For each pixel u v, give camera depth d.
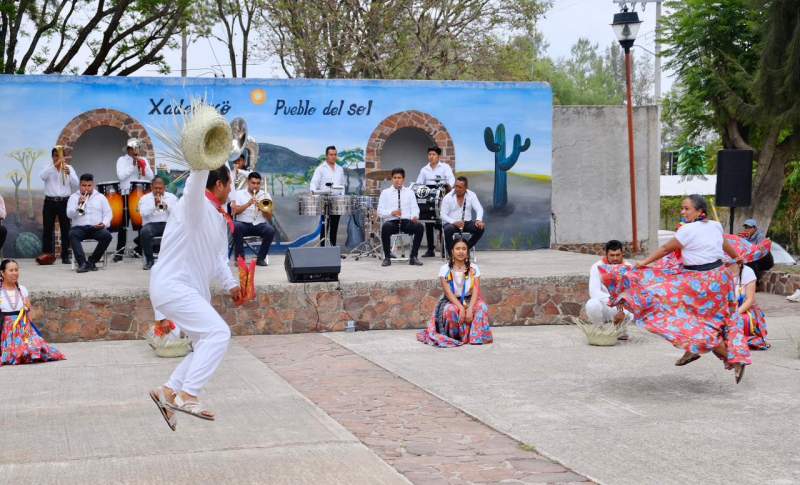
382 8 25.88
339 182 14.65
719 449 5.90
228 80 15.27
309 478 5.34
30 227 14.62
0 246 12.91
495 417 6.80
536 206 16.56
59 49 25.03
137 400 7.36
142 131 14.99
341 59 25.75
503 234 16.44
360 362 9.05
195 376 5.62
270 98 15.45
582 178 18.34
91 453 5.84
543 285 11.58
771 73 17.84
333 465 5.59
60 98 14.70
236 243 12.84
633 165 17.84
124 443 6.07
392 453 5.92
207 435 6.27
